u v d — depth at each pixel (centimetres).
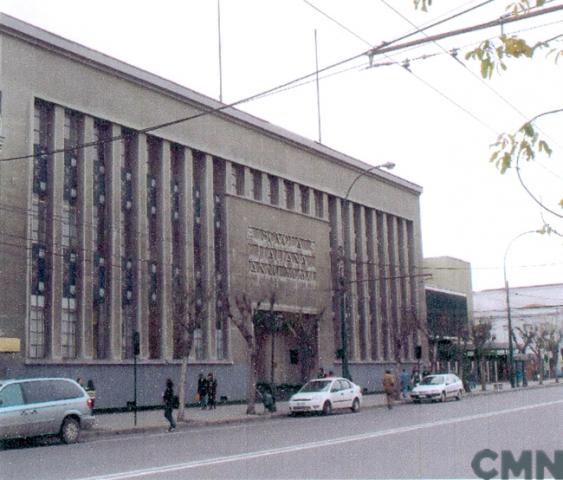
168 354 3953
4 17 3347
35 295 3416
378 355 5847
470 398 4825
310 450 1780
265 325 4609
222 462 1585
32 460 1781
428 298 6925
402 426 2475
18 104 3388
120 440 2361
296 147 5153
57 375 3394
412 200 6612
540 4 791
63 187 3578
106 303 3719
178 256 4162
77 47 3666
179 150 4247
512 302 10762
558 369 9250
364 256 5825
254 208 4647
